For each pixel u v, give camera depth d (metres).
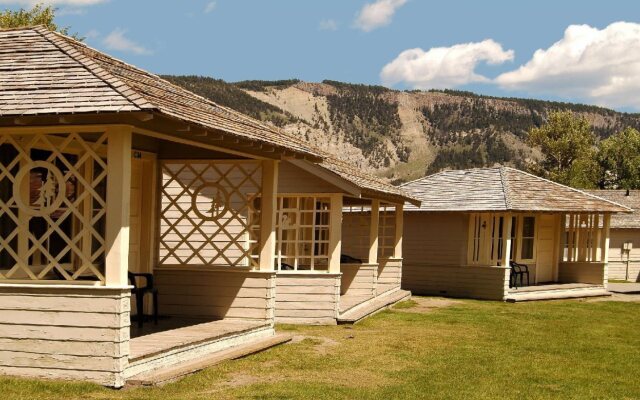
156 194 12.28
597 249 25.33
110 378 7.96
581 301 22.72
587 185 58.91
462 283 22.94
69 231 10.32
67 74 8.49
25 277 9.20
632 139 67.44
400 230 21.34
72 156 10.23
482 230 22.89
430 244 23.62
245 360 10.34
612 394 9.49
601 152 68.00
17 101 8.05
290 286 14.86
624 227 37.50
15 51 9.20
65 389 7.75
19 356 8.16
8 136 8.33
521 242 23.89
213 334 10.28
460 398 8.77
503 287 22.00
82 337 8.02
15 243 9.13
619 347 13.53
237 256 15.27
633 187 66.25
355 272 18.59
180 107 8.88
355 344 12.52
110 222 8.06
